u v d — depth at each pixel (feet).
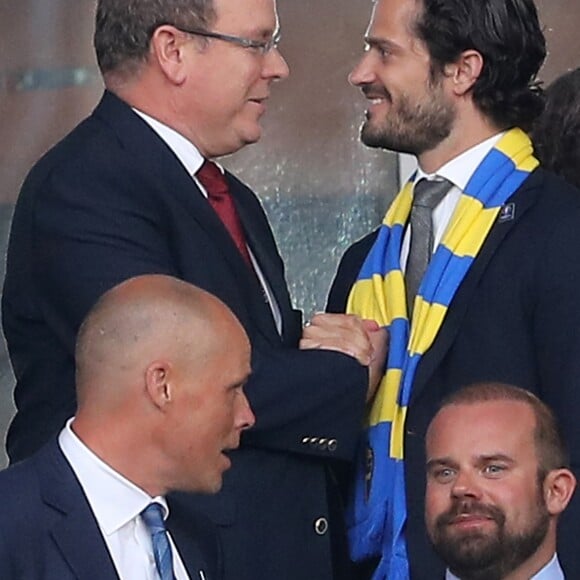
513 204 50.60
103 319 42.34
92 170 48.47
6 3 67.46
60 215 48.21
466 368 49.73
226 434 42.96
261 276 51.03
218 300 43.11
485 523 44.39
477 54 50.65
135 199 48.21
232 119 49.24
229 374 42.63
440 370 50.14
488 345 49.60
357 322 50.47
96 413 42.24
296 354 48.91
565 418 48.70
